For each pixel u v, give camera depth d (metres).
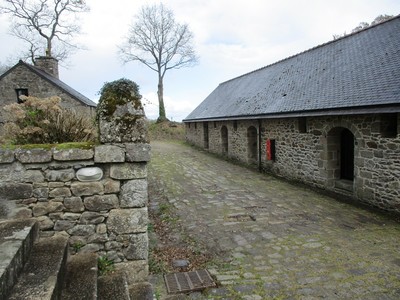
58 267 2.42
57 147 2.94
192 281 4.13
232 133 16.52
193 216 7.02
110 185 3.04
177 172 12.88
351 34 11.36
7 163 2.87
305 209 7.53
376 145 7.31
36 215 2.96
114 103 3.04
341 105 7.93
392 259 4.76
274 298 3.74
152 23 35.56
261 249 5.20
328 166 9.11
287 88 12.31
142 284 3.10
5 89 17.84
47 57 20.98
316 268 4.50
